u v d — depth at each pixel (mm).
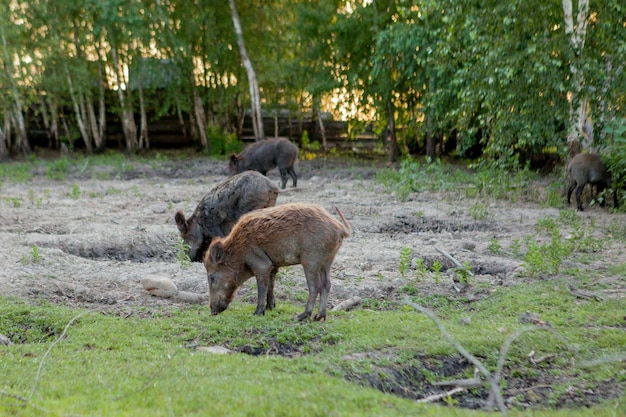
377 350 5875
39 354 5656
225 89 25609
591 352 5844
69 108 26922
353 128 24562
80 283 8234
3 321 6676
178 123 28281
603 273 8633
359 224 12023
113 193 15953
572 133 14227
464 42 14625
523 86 13742
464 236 11242
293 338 6281
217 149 25203
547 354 5828
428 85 19234
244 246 6828
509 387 5387
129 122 25656
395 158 22359
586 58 13289
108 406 4383
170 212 13383
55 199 15000
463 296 7875
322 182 17984
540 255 9031
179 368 5234
